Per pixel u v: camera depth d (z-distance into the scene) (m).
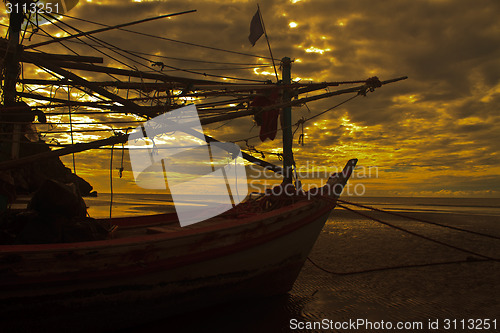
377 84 7.53
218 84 7.04
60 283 3.78
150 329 4.60
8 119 5.18
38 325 3.88
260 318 5.00
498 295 6.12
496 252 10.34
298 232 5.84
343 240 12.36
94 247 3.88
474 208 37.75
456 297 6.01
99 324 4.26
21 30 5.50
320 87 7.50
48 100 6.28
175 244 4.39
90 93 5.92
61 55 6.28
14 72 5.61
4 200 4.66
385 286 6.69
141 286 4.29
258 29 7.43
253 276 5.36
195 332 4.48
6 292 3.59
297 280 7.17
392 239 12.60
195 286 4.74
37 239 3.99
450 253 10.02
